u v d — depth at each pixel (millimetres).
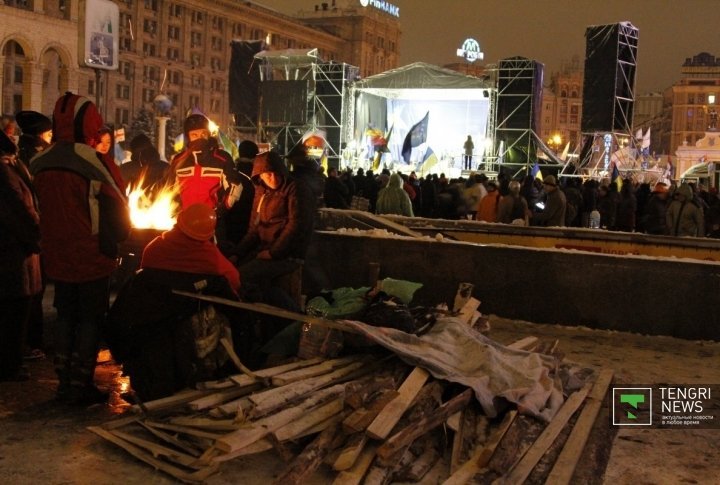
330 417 4336
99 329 5320
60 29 59000
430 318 5742
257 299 5859
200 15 99688
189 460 4137
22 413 5086
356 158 39312
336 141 38875
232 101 40250
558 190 14562
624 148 33375
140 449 4355
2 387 5656
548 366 5598
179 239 5102
